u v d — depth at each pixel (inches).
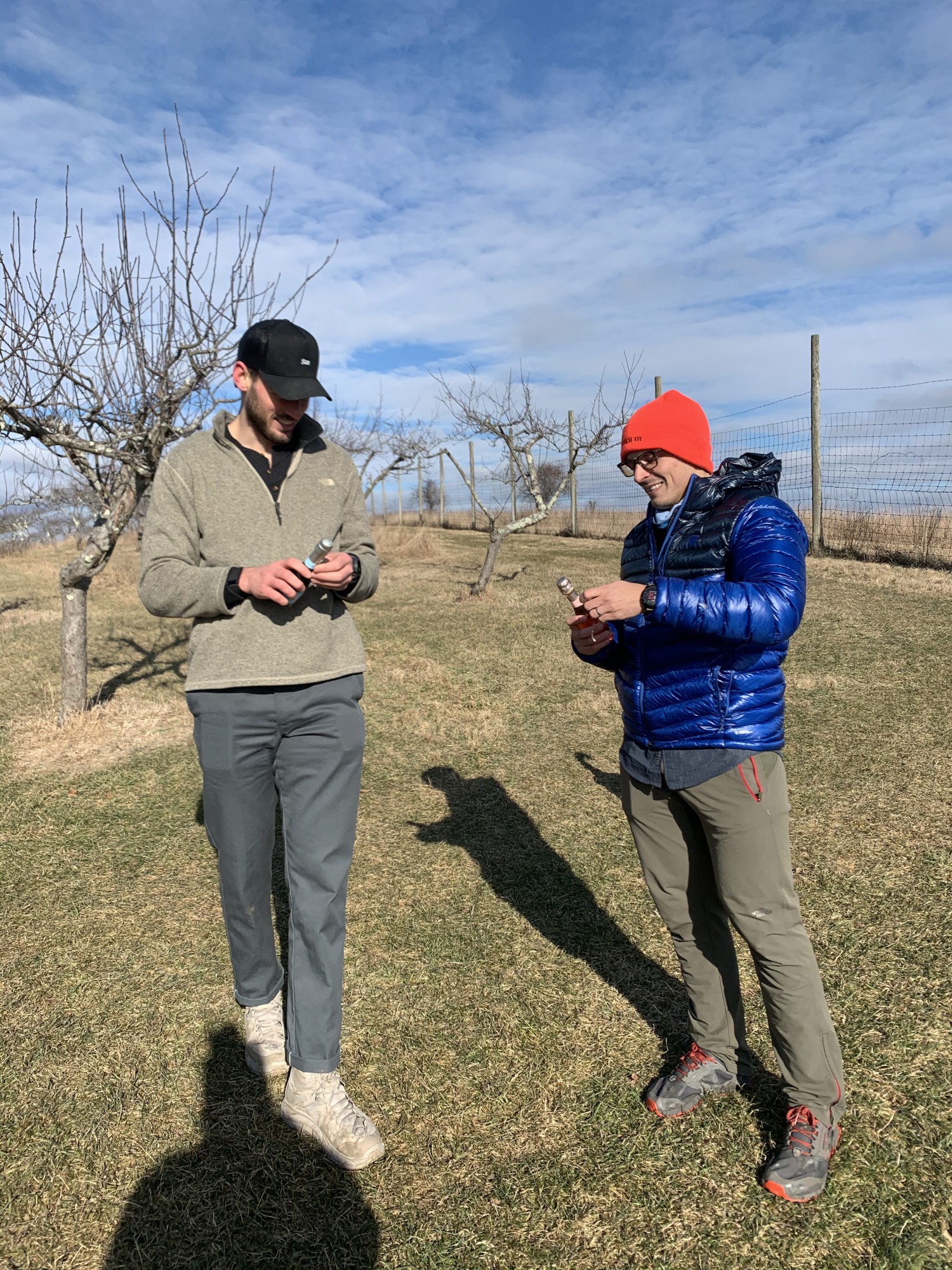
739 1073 87.0
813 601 365.4
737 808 71.7
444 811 169.9
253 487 85.4
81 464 214.5
